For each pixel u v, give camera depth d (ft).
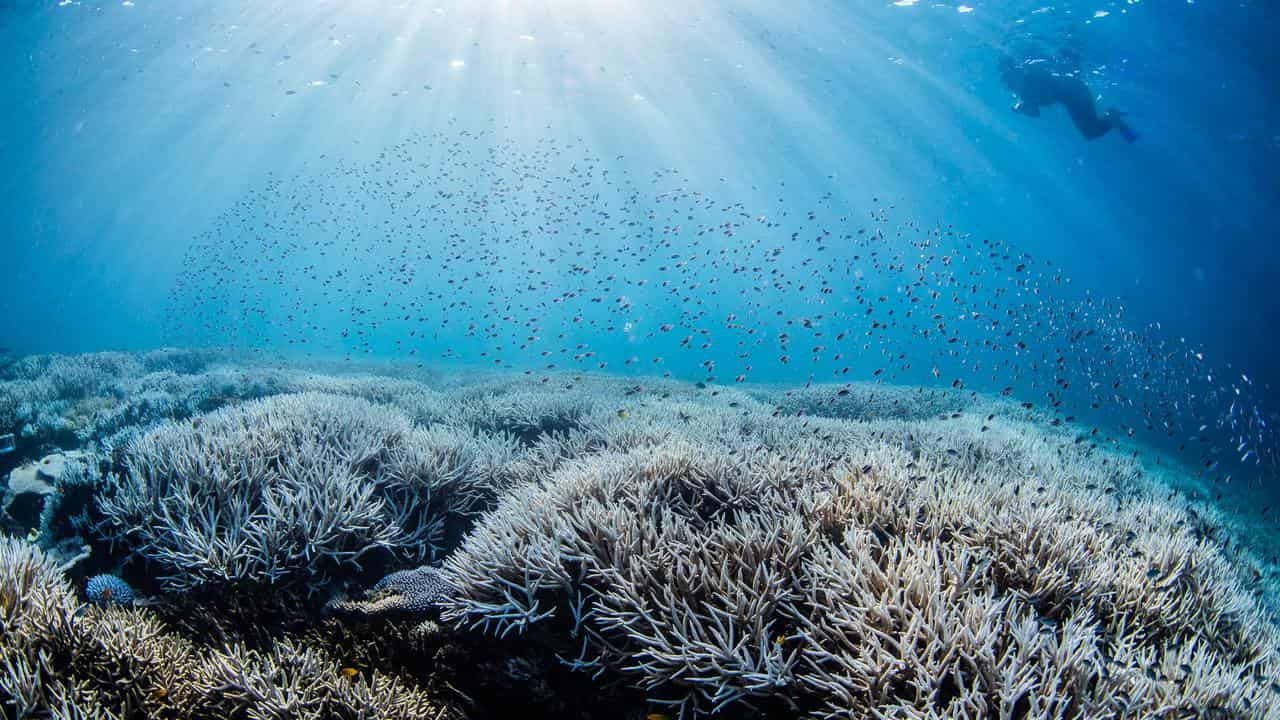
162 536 14.75
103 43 97.86
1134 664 9.89
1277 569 25.49
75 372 53.36
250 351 89.86
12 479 22.02
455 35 98.58
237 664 10.88
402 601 12.53
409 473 18.39
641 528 12.27
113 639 10.82
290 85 123.85
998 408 53.31
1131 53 84.07
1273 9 66.54
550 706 10.39
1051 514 13.42
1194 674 9.04
